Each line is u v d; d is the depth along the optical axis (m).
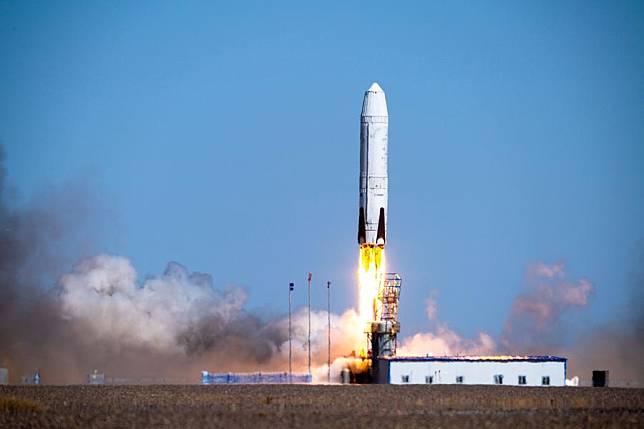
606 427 154.12
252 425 154.75
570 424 156.25
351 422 156.75
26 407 170.38
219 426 154.12
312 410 169.50
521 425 155.12
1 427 153.50
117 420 158.88
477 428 152.75
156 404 178.50
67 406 175.62
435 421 157.62
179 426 154.25
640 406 177.38
